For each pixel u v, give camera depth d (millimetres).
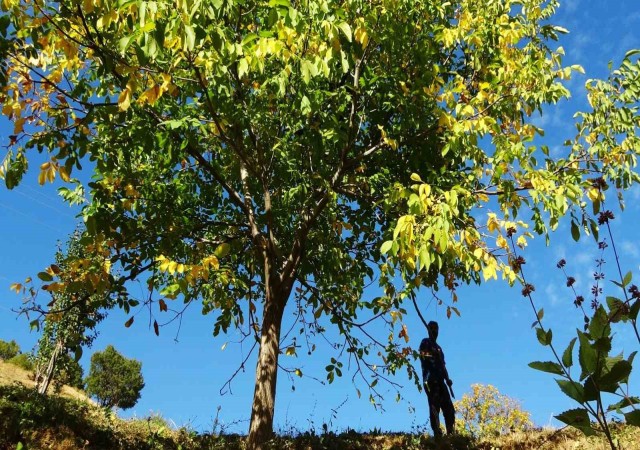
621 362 1732
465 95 7180
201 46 5719
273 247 9133
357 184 8852
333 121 7270
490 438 9469
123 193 8094
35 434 7758
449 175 8070
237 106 7223
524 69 6918
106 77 7555
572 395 1834
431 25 7805
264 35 5246
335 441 9953
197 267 6734
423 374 10094
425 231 5551
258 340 9867
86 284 7117
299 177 8469
